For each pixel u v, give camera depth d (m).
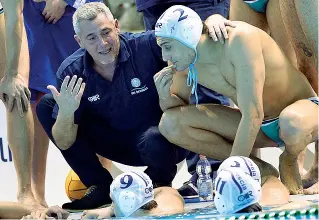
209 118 19.97
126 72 20.69
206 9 22.41
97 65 20.70
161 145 20.48
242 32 18.30
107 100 20.89
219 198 15.66
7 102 21.05
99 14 19.77
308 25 19.00
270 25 20.64
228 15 23.09
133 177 17.08
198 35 18.20
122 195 16.98
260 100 18.36
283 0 19.61
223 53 18.55
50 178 26.14
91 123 21.52
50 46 24.08
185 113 19.98
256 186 15.54
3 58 21.64
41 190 23.55
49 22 23.97
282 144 20.30
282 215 14.20
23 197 20.95
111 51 20.02
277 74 19.17
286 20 19.86
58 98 20.25
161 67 20.84
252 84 18.20
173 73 19.72
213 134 20.17
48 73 24.05
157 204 17.50
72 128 20.88
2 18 21.45
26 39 21.56
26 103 21.05
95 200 21.16
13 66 20.88
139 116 21.17
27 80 21.30
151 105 21.11
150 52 20.75
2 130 25.72
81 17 19.62
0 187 25.73
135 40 20.88
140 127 21.33
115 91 20.80
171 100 20.25
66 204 21.17
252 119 18.33
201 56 18.66
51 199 26.12
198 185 20.61
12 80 20.91
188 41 18.08
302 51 20.19
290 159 19.06
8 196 25.66
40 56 23.94
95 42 19.67
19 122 21.03
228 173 15.61
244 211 15.47
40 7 23.89
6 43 20.81
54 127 20.91
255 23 20.98
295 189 18.92
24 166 21.14
